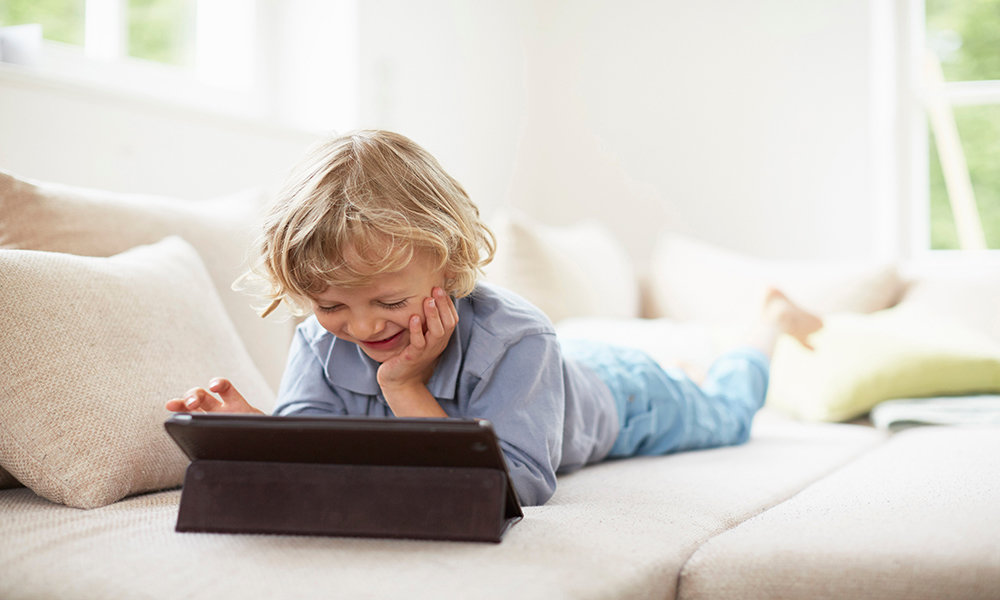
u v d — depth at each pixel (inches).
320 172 38.6
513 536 33.1
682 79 118.2
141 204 55.5
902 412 70.9
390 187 38.6
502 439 41.2
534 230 92.1
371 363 44.6
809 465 53.2
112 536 33.7
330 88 93.4
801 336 73.5
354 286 37.4
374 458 33.2
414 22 102.0
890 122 107.2
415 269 38.6
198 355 46.8
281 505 33.6
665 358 79.5
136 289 45.5
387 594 27.1
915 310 85.0
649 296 102.8
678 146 118.5
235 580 28.4
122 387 41.7
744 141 114.6
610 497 42.5
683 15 118.1
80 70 76.0
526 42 124.9
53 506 39.1
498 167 119.1
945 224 107.0
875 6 108.0
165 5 86.4
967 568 30.0
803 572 31.5
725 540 34.9
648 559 32.1
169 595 27.6
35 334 40.5
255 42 92.8
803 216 111.3
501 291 46.6
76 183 66.4
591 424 51.0
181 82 84.6
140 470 41.2
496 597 27.0
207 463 34.8
